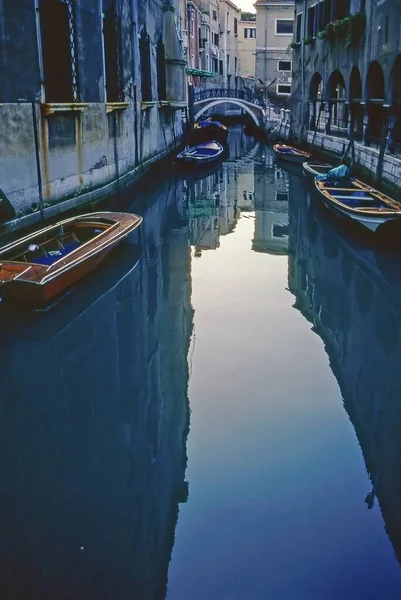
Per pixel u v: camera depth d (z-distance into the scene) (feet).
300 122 93.30
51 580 13.82
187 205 60.64
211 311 30.94
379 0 52.03
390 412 21.47
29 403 22.24
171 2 80.07
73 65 41.24
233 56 184.14
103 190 49.80
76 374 24.31
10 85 32.40
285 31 144.15
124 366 24.85
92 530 15.53
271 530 15.39
